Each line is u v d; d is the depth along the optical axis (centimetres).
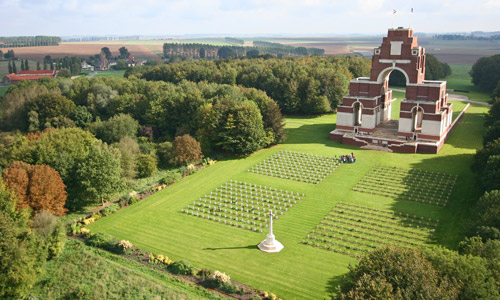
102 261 7744
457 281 5312
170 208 10256
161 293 6812
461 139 14850
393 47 14412
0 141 15162
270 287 7019
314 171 12388
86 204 10494
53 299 6825
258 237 8744
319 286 6988
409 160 12925
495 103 15450
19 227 7331
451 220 9056
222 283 7038
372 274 5425
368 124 15038
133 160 12112
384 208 9788
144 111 16750
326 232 8781
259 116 14500
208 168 13038
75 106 17562
